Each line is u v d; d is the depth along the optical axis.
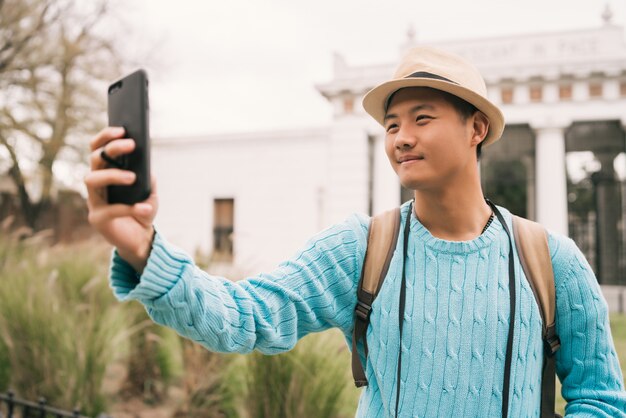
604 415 1.00
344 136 12.57
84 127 12.55
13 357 3.26
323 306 1.08
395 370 1.00
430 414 0.96
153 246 0.75
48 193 13.06
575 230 15.55
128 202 0.70
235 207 14.15
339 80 12.44
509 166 14.24
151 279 0.74
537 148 11.48
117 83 0.74
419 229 1.08
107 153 0.67
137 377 3.79
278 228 13.70
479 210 1.09
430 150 0.98
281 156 13.80
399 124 1.03
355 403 2.97
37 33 11.79
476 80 1.03
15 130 11.85
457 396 0.96
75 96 12.62
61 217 15.36
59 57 11.91
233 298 0.95
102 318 3.55
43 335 3.28
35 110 12.27
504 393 0.96
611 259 14.28
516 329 0.98
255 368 2.84
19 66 11.69
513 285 1.01
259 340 1.00
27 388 3.22
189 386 3.38
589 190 16.61
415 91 1.00
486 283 1.01
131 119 0.70
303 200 13.55
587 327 1.05
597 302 1.05
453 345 0.97
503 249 1.05
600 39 11.08
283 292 1.01
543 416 1.02
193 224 14.48
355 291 1.11
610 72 10.80
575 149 13.50
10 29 11.37
